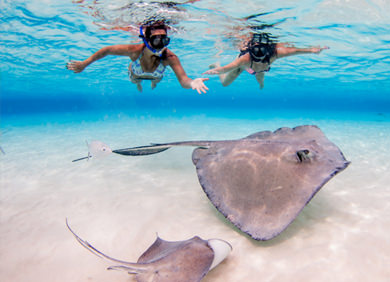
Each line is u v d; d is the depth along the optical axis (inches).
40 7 302.8
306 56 528.7
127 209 158.2
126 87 1411.2
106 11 299.3
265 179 120.1
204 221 140.2
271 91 1882.4
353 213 142.3
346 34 367.2
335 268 98.6
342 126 598.5
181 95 2755.9
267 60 286.2
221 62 619.5
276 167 123.6
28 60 603.8
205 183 132.6
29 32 397.7
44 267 106.4
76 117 1187.3
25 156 313.3
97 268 104.6
